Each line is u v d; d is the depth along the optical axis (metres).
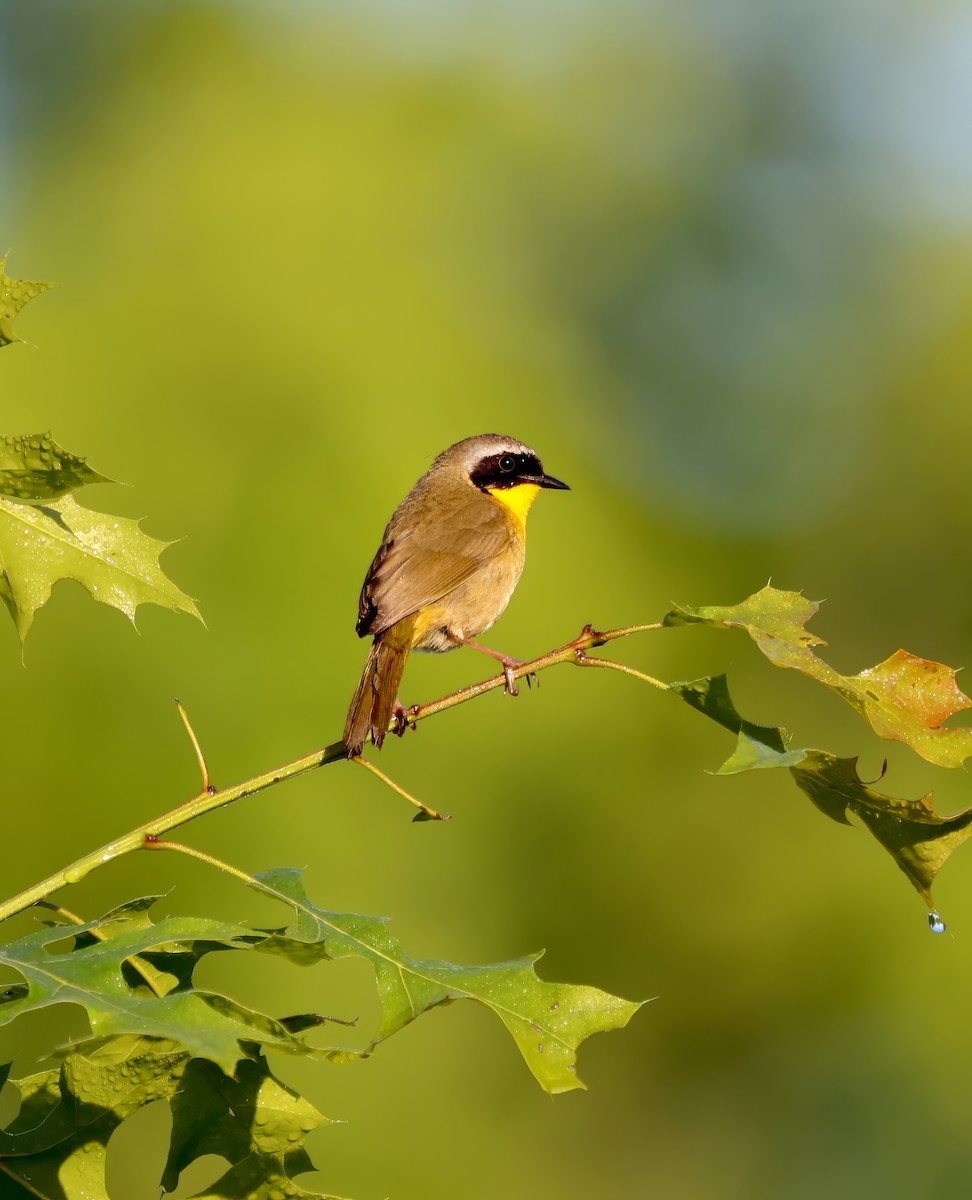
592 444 16.06
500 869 13.97
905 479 18.55
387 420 14.05
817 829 16.00
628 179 18.27
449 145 16.44
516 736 14.12
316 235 14.83
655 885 15.19
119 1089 3.92
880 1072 15.55
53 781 12.20
